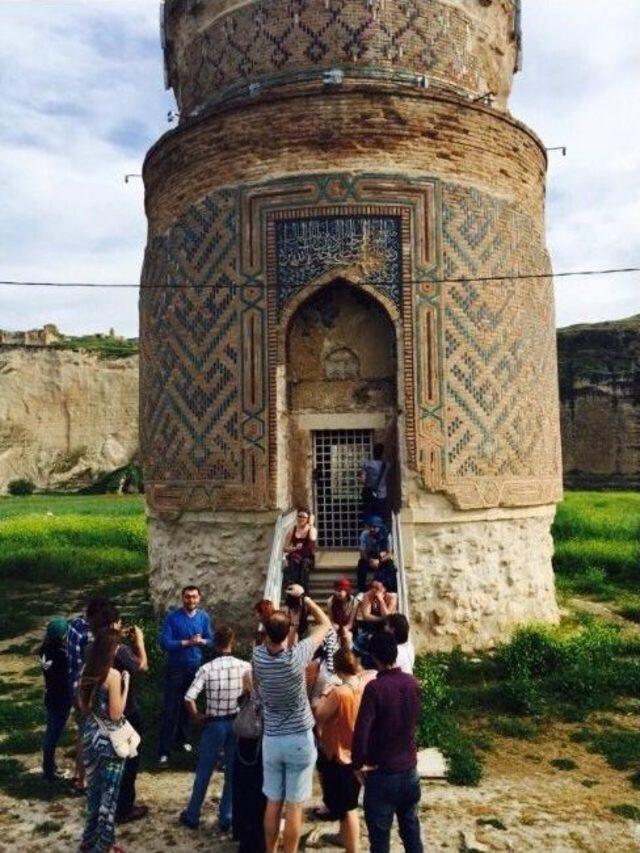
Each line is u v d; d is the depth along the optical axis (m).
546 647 12.30
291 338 14.57
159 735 9.04
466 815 7.15
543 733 9.62
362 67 14.47
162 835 6.75
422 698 10.27
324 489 14.70
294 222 13.85
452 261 13.84
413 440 13.42
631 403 80.06
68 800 7.51
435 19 15.08
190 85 16.45
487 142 14.59
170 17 17.20
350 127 13.80
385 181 13.73
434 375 13.54
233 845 6.57
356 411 14.43
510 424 14.32
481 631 13.73
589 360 83.06
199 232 14.57
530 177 15.62
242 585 13.70
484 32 16.16
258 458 13.59
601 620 16.03
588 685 10.95
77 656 7.29
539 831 6.82
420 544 13.44
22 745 9.04
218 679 6.84
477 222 14.23
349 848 6.06
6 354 78.44
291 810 5.80
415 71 14.78
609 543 26.95
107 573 23.33
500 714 10.27
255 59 14.92
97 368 80.69
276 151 13.95
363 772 5.48
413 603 13.30
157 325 15.55
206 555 14.14
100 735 6.11
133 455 80.62
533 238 15.45
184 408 14.57
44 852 6.46
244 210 14.02
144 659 7.16
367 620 9.54
